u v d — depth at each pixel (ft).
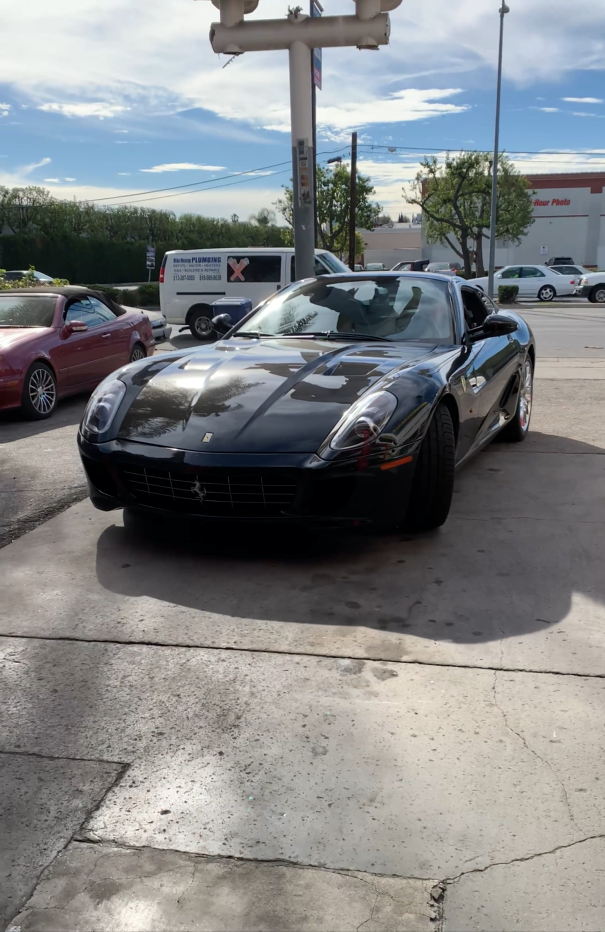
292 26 25.40
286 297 16.15
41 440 20.53
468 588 10.25
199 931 5.07
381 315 15.06
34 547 11.94
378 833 5.90
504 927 5.08
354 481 10.45
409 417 10.98
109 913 5.21
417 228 241.35
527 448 18.49
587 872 5.51
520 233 139.44
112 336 28.25
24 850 5.75
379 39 25.31
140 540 12.14
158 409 11.73
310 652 8.59
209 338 49.47
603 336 49.49
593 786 6.38
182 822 6.03
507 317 15.34
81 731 7.21
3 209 151.43
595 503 13.96
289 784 6.44
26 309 26.16
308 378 11.98
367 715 7.39
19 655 8.63
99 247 153.38
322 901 5.29
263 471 10.34
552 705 7.52
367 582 10.46
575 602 9.80
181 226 169.78
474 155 130.41
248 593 10.16
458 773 6.56
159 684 8.00
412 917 5.16
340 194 132.26
